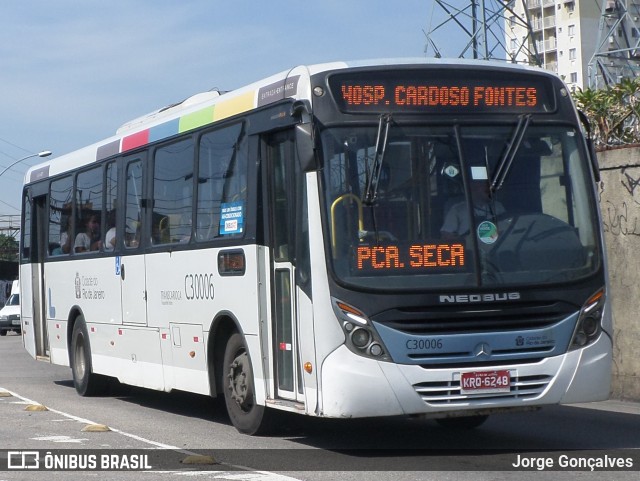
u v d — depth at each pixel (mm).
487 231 9102
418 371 8789
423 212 9055
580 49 87812
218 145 11234
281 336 9922
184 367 12070
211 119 11430
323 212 8984
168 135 12633
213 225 11273
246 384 10695
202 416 13164
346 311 8812
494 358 8922
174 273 12250
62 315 16531
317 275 8961
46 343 17484
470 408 8859
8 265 73188
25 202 18609
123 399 15359
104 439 11016
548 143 9539
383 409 8750
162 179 12789
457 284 8914
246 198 10484
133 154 13773
